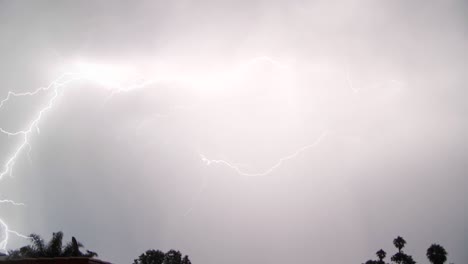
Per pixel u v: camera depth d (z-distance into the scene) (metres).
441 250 31.14
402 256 36.34
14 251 24.88
